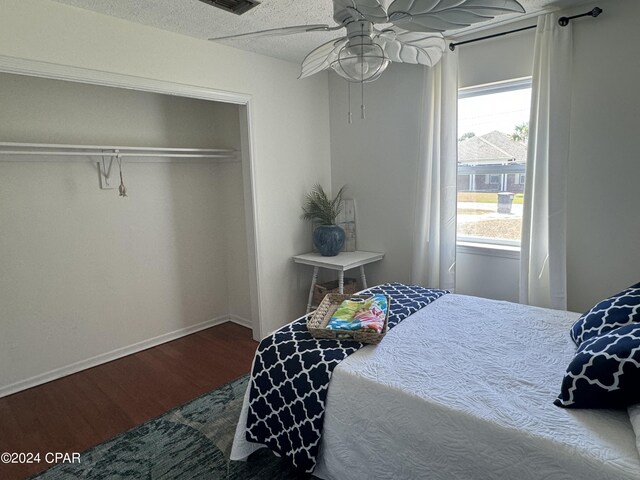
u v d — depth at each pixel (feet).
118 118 10.00
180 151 10.93
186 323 11.92
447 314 7.09
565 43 7.77
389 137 11.02
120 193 9.99
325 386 5.31
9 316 8.67
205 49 9.12
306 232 12.05
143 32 8.08
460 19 4.74
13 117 8.43
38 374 9.13
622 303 5.35
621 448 3.63
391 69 10.69
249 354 10.51
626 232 7.75
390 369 5.20
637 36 7.25
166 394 8.59
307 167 11.84
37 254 8.97
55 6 6.97
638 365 3.85
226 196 12.18
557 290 8.31
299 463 5.44
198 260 12.05
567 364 5.20
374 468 4.88
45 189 8.98
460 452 4.22
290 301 11.87
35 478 6.16
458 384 4.79
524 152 9.18
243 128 10.36
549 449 3.74
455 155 9.57
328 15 7.73
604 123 7.74
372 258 11.18
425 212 10.26
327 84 12.12
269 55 10.37
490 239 10.00
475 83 9.35
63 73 7.12
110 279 10.19
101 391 8.77
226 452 6.65
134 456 6.61
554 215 8.17
